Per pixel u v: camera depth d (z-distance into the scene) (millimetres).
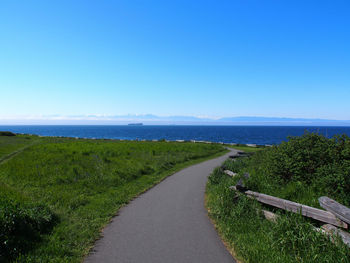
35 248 4762
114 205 7926
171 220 6547
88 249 4863
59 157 16312
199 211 7324
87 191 9492
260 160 12609
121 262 4355
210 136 108438
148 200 8570
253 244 4918
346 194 5789
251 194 6730
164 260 4418
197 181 11898
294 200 6262
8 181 10359
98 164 14188
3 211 5137
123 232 5723
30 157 16281
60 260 4406
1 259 4242
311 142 7504
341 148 6766
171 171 14758
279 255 4445
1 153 19703
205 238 5387
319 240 4465
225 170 11758
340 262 3877
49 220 6047
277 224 5219
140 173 13297
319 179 6547
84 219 6586
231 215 6328
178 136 108688
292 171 7238
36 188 9461
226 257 4543
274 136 108062
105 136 110062
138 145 27969
